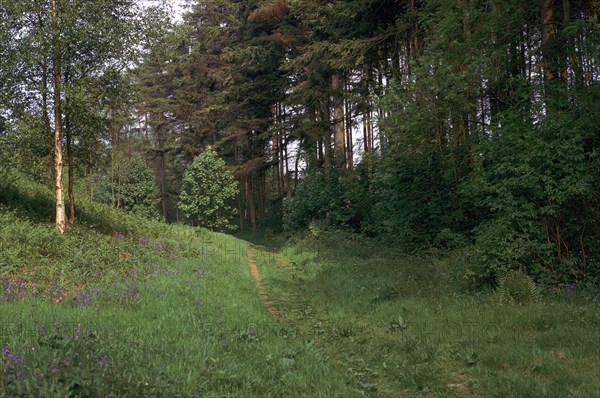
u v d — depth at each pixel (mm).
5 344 5203
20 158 15641
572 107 10219
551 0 12352
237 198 44812
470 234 13055
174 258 15469
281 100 34562
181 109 42500
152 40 16812
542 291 9000
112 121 17828
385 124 14125
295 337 7809
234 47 33781
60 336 5305
